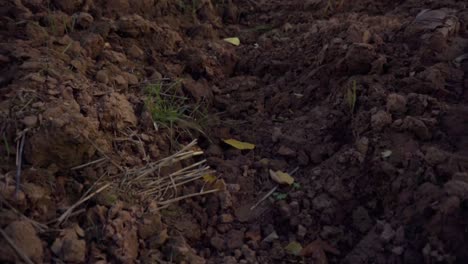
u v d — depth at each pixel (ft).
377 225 6.93
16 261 5.79
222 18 11.58
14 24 8.60
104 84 8.18
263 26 11.30
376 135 7.66
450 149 7.39
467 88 8.23
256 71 9.91
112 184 7.02
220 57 9.96
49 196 6.50
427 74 8.30
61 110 7.09
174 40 9.99
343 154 7.66
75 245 6.10
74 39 8.91
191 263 6.56
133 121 7.89
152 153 7.76
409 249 6.57
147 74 9.14
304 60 9.59
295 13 11.44
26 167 6.56
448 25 9.05
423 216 6.67
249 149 8.36
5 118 6.81
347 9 11.16
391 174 7.18
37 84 7.43
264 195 7.65
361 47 8.63
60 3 9.43
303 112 8.82
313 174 7.71
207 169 7.91
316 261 6.85
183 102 8.86
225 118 8.97
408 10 10.31
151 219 6.79
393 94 7.95
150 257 6.51
